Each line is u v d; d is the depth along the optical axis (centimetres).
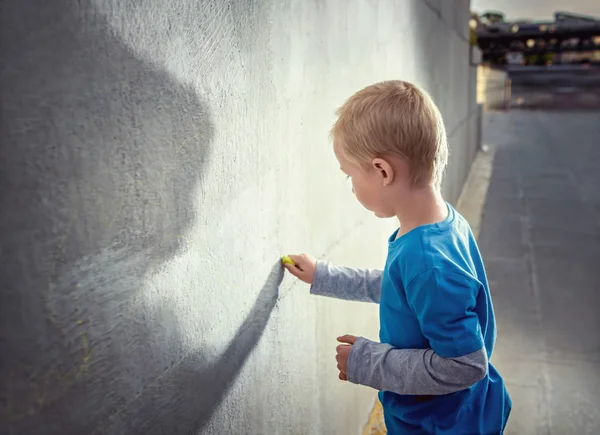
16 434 59
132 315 77
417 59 328
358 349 121
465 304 106
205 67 93
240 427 114
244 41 107
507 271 432
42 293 62
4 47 55
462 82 702
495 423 125
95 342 70
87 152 67
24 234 59
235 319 109
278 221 130
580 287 394
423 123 111
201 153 93
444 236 112
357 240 206
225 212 103
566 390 266
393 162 112
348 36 184
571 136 1353
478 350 106
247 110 110
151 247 81
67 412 66
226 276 105
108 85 70
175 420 90
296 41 137
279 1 125
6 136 56
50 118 61
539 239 512
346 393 201
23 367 60
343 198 187
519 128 1609
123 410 77
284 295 137
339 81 176
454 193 609
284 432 140
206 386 99
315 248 159
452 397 120
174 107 84
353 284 137
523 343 314
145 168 78
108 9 69
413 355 112
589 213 602
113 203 72
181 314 90
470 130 870
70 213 65
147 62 77
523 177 814
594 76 3819
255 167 116
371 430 230
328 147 168
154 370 83
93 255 69
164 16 81
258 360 122
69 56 63
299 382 151
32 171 59
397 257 114
